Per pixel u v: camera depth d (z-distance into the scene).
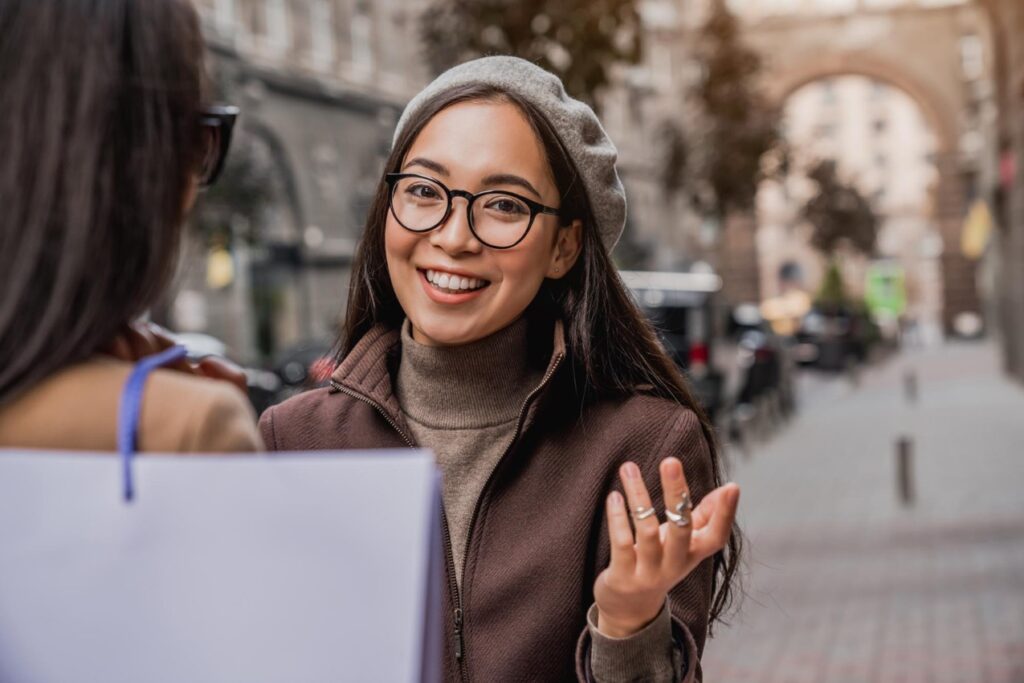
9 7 1.00
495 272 1.65
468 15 11.40
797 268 80.62
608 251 1.78
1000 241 28.39
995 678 5.49
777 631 6.41
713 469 1.85
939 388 25.77
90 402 1.01
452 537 1.69
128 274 1.02
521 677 1.59
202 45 1.11
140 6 1.04
